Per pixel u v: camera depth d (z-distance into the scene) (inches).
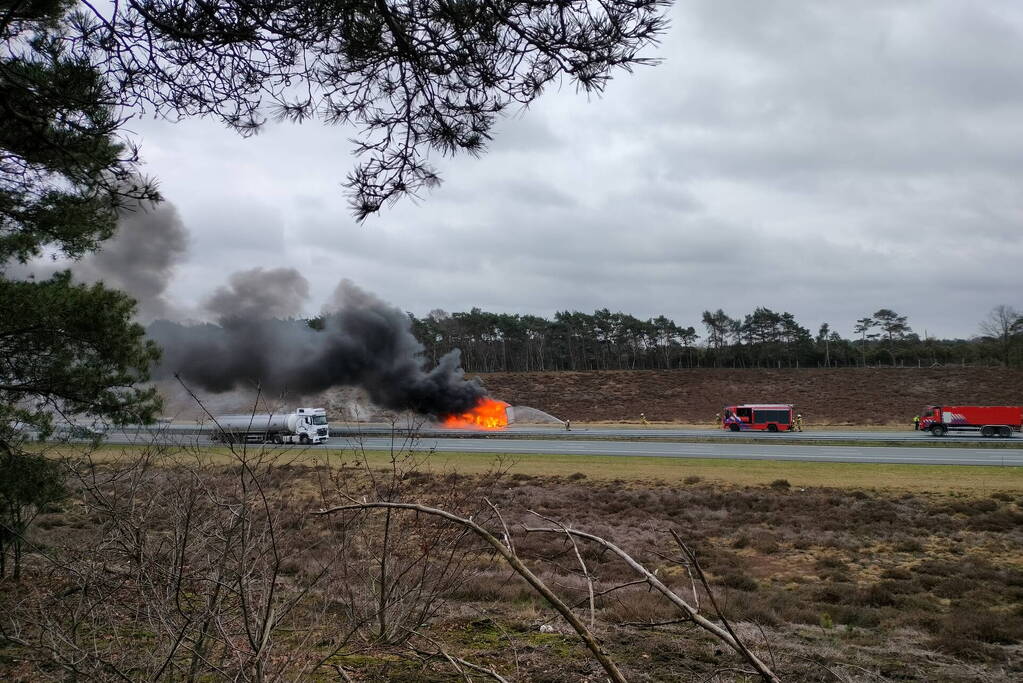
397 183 189.2
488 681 205.5
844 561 635.5
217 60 192.7
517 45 185.9
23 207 323.0
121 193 203.9
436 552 188.7
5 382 385.1
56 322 375.2
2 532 237.3
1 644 187.6
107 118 191.3
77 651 155.0
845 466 1179.9
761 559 645.3
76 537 185.3
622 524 780.0
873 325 4288.9
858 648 316.8
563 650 247.8
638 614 335.6
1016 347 3565.5
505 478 1063.6
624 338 4601.4
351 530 182.7
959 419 1739.7
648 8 169.0
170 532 157.8
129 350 402.3
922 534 739.4
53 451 357.7
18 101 190.5
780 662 251.9
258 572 174.9
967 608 455.2
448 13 182.5
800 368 3941.9
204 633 147.6
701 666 238.5
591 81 179.3
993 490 936.3
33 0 188.2
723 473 1121.4
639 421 2960.1
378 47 188.1
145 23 182.4
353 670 198.2
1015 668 304.8
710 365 4458.7
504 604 329.1
